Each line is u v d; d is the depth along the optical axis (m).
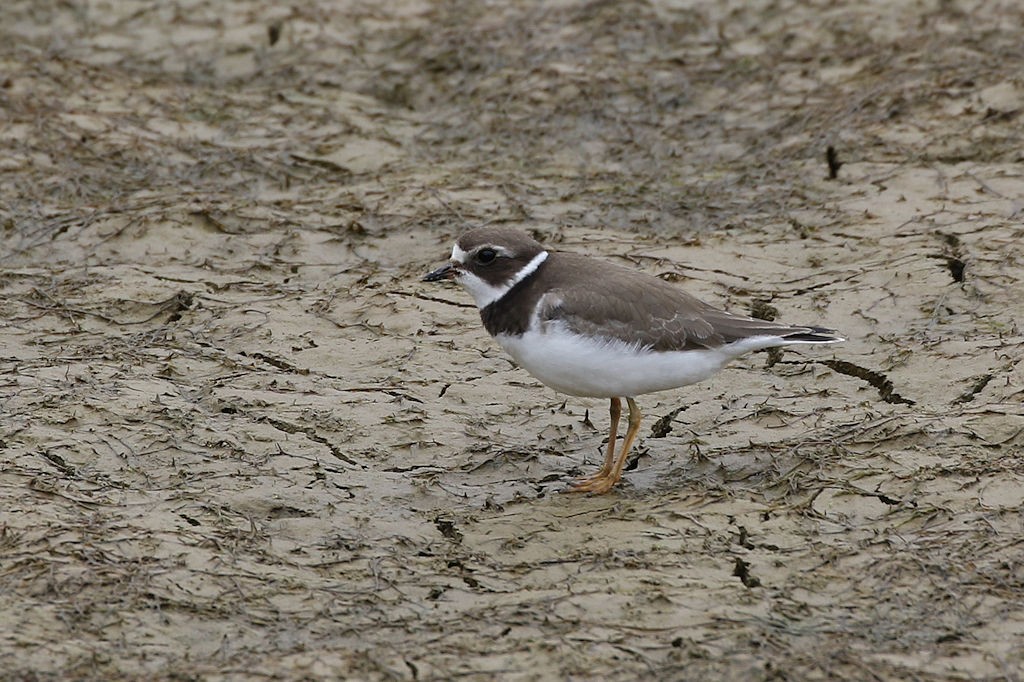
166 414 13.29
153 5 24.73
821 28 23.23
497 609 10.19
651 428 13.45
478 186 19.17
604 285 12.02
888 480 11.83
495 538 11.30
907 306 15.39
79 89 21.69
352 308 15.84
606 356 11.80
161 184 19.28
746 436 13.02
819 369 14.25
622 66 22.69
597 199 18.83
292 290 16.42
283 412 13.53
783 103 21.34
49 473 12.18
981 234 16.66
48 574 10.38
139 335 15.29
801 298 15.77
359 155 20.38
